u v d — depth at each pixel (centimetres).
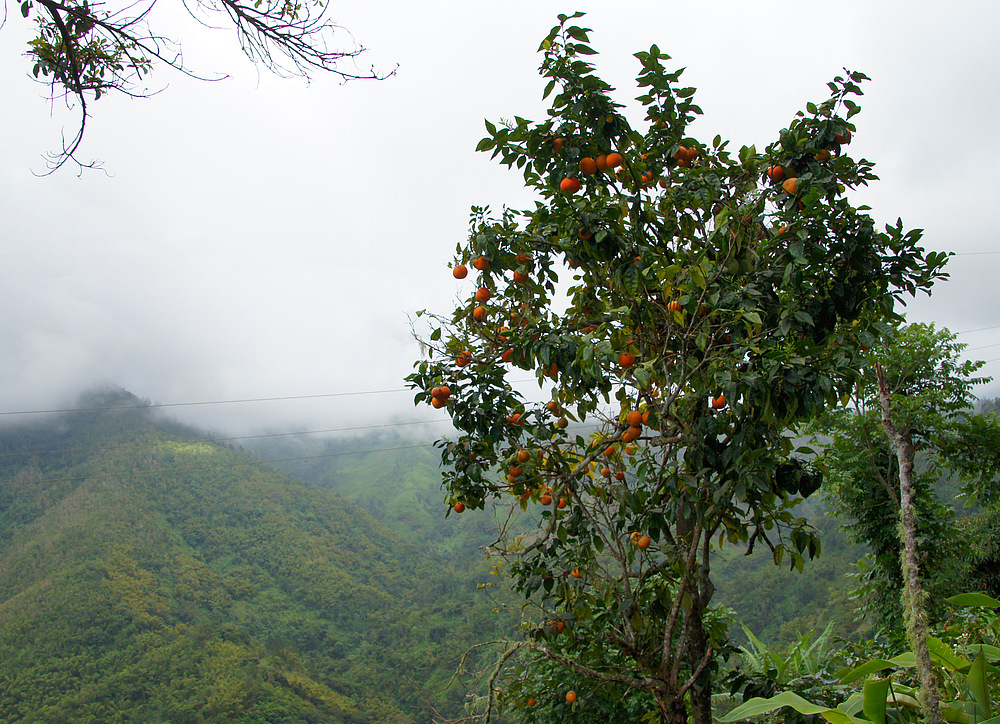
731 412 267
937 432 973
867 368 264
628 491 303
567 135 301
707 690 297
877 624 950
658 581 330
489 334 341
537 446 329
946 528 905
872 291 274
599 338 276
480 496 345
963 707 218
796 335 287
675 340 297
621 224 292
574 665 286
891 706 236
